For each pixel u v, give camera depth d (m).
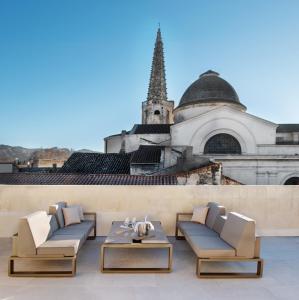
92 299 3.17
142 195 6.07
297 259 4.64
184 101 26.77
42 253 3.77
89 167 19.66
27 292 3.31
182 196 6.09
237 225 4.05
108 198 6.04
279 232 6.18
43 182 13.52
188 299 3.21
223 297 3.28
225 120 21.22
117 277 3.77
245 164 19.39
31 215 4.05
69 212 5.31
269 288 3.55
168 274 3.91
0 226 5.91
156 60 41.81
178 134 21.41
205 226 5.32
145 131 25.20
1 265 4.17
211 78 26.53
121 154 21.98
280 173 19.41
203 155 19.41
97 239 5.65
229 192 6.13
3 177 14.75
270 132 21.12
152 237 4.32
